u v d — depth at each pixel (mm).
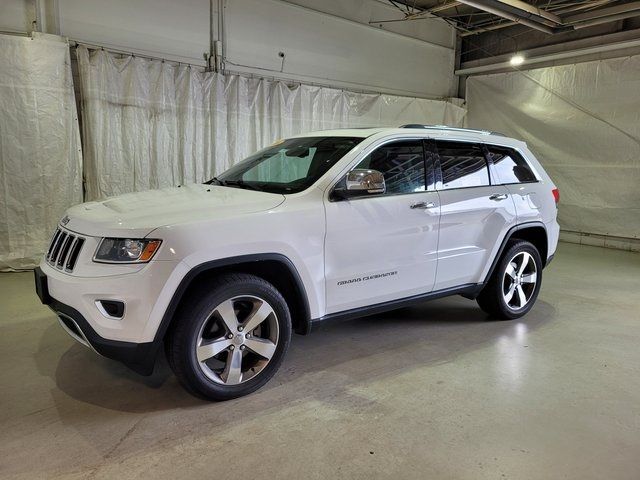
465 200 3908
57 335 3844
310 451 2404
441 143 3928
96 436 2498
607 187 8578
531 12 7660
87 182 6215
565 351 3740
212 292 2713
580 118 8852
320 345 3793
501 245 4211
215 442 2465
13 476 2182
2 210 5695
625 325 4363
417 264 3631
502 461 2354
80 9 6094
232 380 2863
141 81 6371
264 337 3033
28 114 5676
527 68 9797
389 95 9430
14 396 2893
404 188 3594
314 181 3229
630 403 2938
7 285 5219
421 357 3586
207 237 2643
